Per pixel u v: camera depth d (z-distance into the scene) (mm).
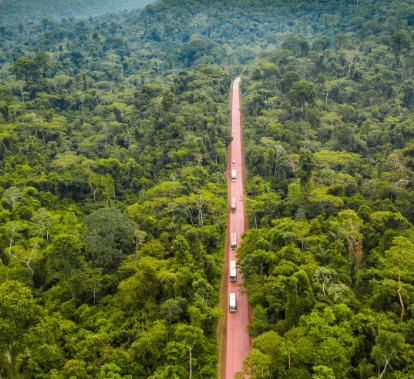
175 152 144125
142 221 104625
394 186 117875
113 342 68562
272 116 182500
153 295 76938
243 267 81375
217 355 71438
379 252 93812
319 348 59188
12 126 175500
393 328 62562
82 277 78250
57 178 132000
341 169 144500
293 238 85625
